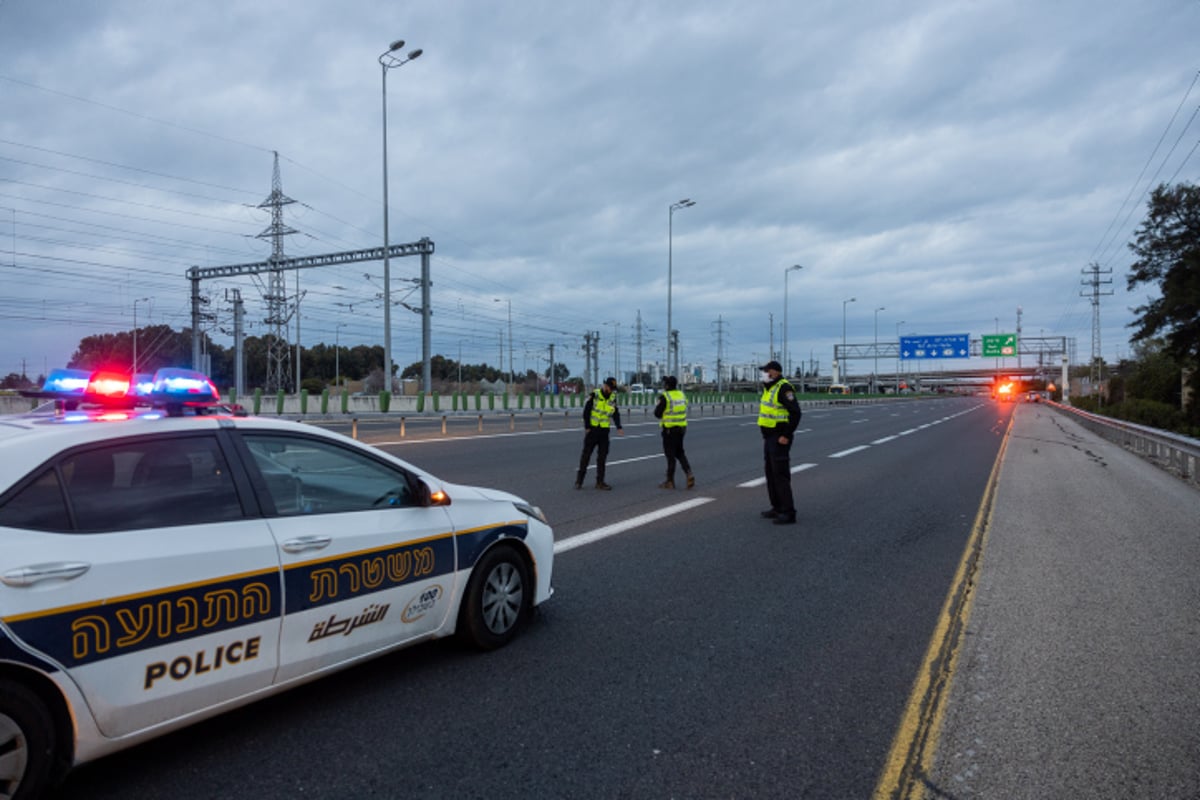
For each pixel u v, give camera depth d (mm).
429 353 43844
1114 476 14242
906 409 57688
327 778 3004
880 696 3869
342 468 3764
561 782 3004
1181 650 4559
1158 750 3297
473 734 3396
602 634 4766
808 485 12086
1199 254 37844
